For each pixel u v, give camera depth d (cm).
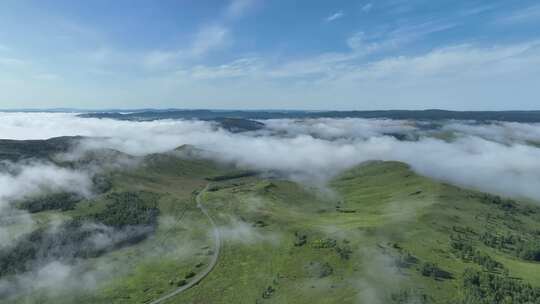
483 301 19488
